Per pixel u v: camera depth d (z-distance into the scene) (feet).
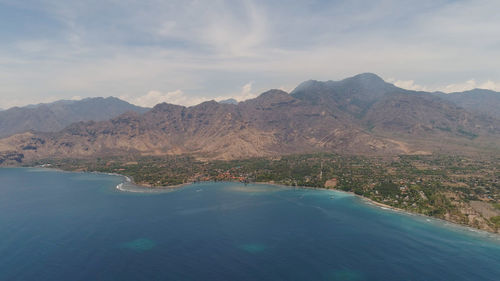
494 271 554.87
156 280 521.24
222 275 538.88
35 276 532.32
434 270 558.56
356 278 530.68
